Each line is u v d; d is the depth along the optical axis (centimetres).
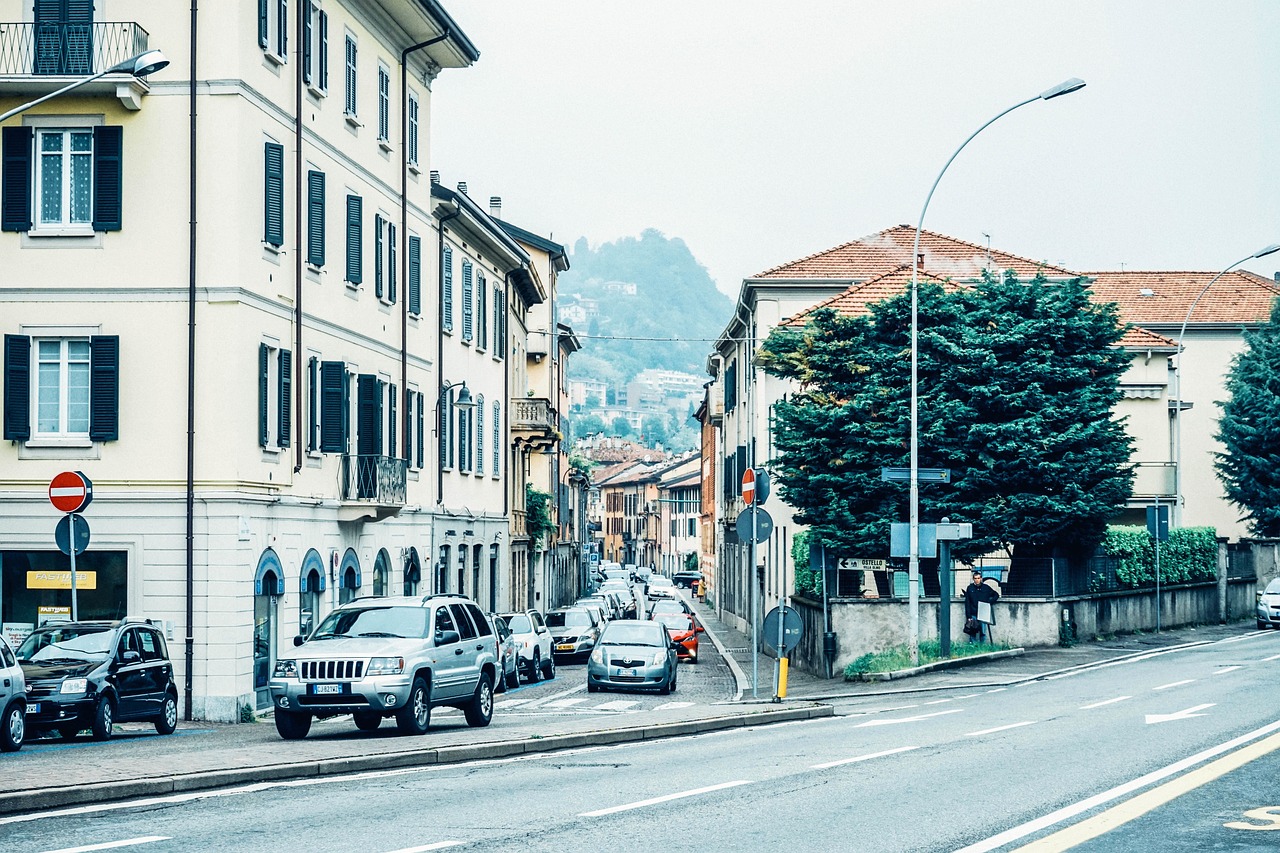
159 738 2214
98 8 2789
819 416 3672
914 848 1013
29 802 1255
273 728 2527
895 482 3625
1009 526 3612
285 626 3002
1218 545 5094
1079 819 1123
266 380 2916
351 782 1461
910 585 3241
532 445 6131
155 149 2788
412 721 2034
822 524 3719
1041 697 2534
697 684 3838
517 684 3706
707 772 1504
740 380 6450
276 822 1170
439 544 4306
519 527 5916
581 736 1891
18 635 2780
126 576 2773
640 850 1022
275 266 2966
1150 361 5603
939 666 3244
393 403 3812
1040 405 3644
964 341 3634
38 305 2791
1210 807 1169
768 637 2631
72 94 2784
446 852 1016
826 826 1120
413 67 3997
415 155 4022
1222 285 7444
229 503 2753
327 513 3275
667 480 16550
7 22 2784
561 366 8506
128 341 2789
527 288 5944
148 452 2777
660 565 17362
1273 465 5791
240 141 2792
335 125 3347
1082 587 4009
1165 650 3684
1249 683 2602
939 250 6022
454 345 4531
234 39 2789
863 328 3747
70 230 2792
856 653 3547
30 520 2780
